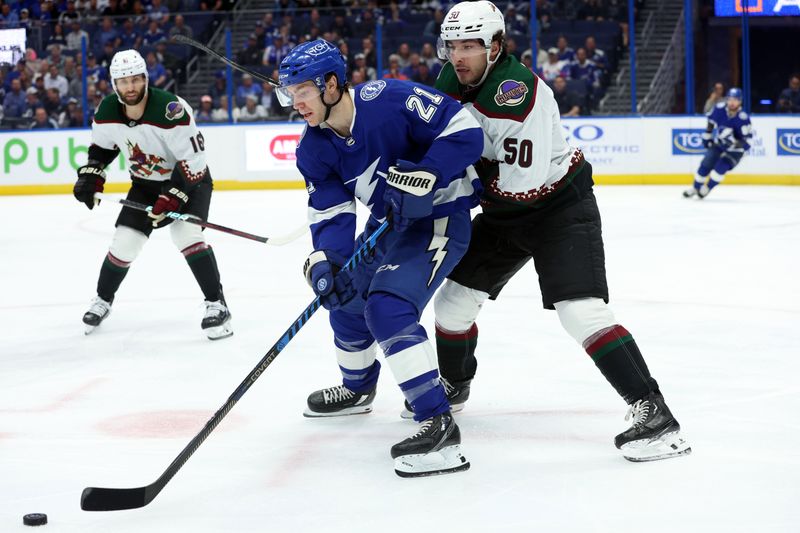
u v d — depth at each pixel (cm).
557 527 228
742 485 253
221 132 1302
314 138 278
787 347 412
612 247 729
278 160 1294
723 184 1245
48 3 1493
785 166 1219
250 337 456
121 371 397
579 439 296
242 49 1361
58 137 1286
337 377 379
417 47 1347
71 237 855
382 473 270
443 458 267
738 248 713
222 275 639
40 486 264
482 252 303
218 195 1226
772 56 1499
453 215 283
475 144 267
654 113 1309
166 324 491
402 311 268
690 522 229
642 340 430
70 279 643
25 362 417
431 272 275
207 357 418
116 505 236
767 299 522
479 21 271
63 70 1322
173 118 437
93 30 1348
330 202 284
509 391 352
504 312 494
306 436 307
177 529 232
